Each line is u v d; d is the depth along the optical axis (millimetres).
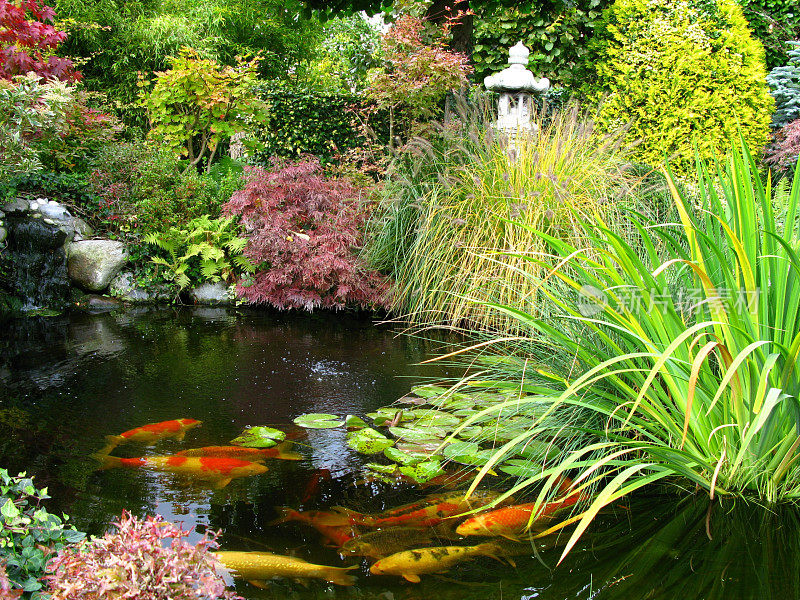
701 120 6559
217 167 7961
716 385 1916
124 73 11570
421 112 6535
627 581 1566
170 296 5590
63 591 1165
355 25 12680
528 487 2119
